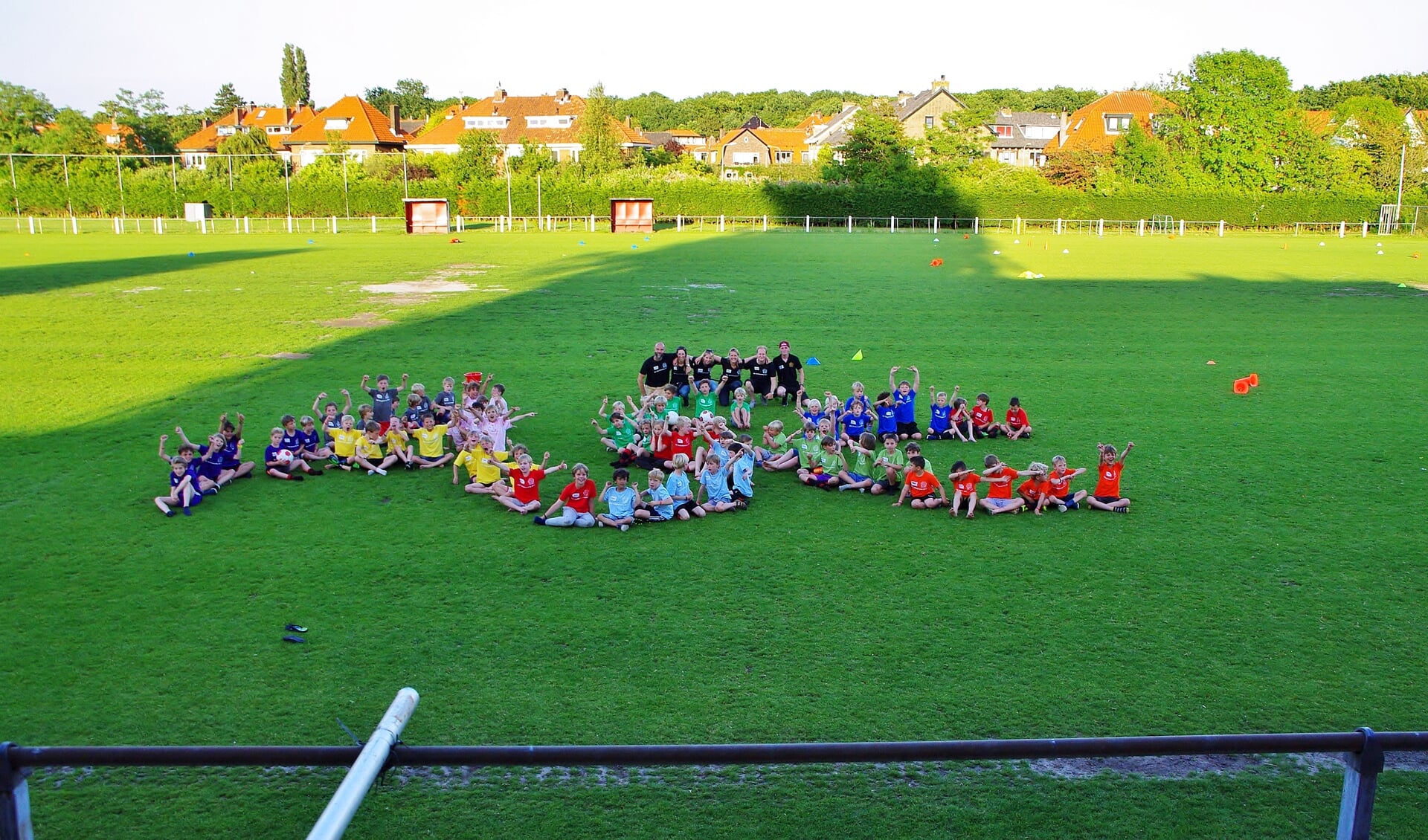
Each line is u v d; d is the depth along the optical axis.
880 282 35.72
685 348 22.58
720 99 184.88
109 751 3.80
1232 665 8.12
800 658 8.20
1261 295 32.53
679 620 8.91
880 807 6.39
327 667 8.01
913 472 12.11
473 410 13.71
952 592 9.53
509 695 7.56
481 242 56.69
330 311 27.50
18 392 17.75
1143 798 6.50
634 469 13.80
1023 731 7.08
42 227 65.88
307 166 82.94
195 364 20.27
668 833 6.10
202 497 12.19
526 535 11.07
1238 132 77.88
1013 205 76.88
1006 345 23.30
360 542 10.81
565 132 113.69
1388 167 78.81
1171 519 11.65
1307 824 6.21
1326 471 13.52
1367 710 7.44
